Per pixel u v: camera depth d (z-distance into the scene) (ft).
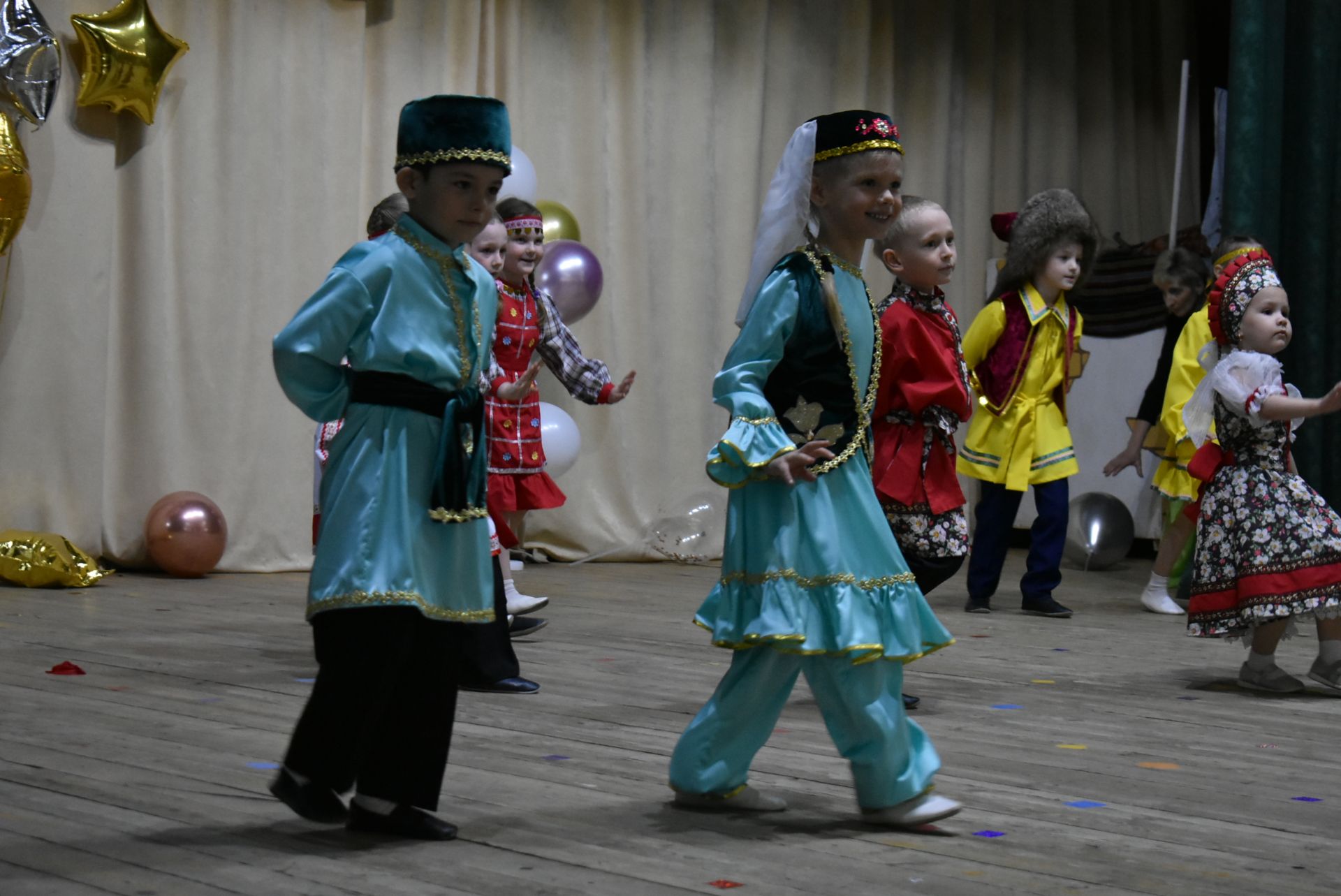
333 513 9.05
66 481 26.16
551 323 20.34
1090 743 13.33
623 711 14.38
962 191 40.57
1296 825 10.23
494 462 19.56
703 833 9.55
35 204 25.70
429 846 9.07
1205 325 23.73
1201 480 17.20
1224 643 20.86
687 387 34.30
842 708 9.67
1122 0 43.96
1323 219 32.68
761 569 9.62
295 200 28.63
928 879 8.57
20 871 8.29
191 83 27.35
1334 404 15.44
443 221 9.25
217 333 27.78
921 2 39.47
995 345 24.08
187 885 8.09
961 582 29.89
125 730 12.71
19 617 20.65
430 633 9.22
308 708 9.05
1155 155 44.93
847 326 10.00
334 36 29.04
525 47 31.76
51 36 24.20
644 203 33.32
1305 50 32.65
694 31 34.17
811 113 37.17
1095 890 8.45
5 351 25.53
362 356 9.13
